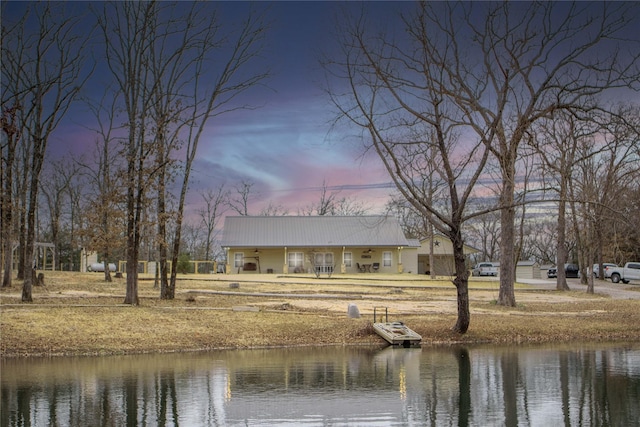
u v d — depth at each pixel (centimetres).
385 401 1415
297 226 6288
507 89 2147
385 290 4081
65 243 7006
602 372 1722
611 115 2567
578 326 2544
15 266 4944
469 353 2042
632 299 3878
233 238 6053
